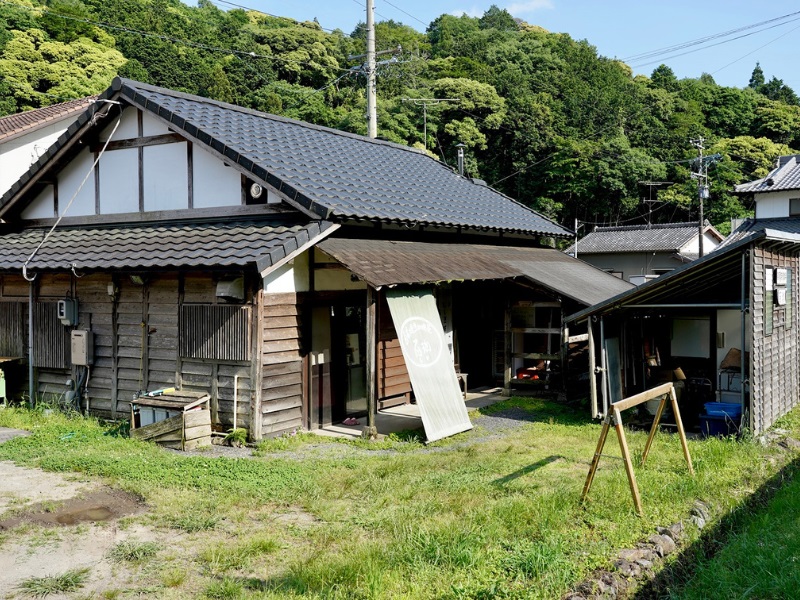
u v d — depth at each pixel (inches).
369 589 173.3
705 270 377.1
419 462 306.0
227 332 352.8
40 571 189.9
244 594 173.9
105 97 422.9
